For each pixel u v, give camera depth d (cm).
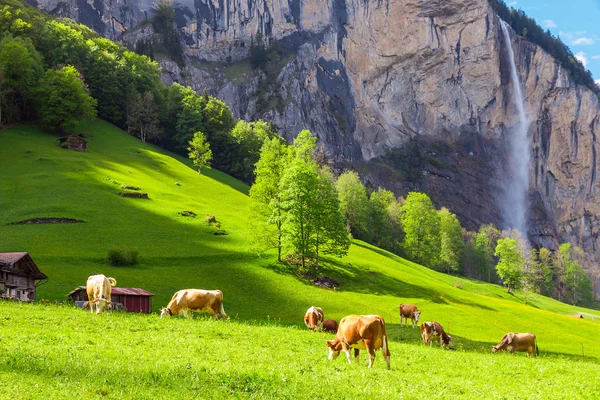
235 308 6838
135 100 17950
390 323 6669
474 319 7638
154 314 4066
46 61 18050
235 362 2272
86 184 11050
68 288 6406
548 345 6406
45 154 12644
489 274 17938
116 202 10412
